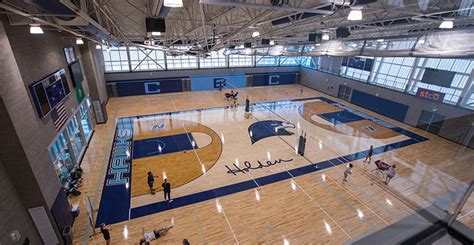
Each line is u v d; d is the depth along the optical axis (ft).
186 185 39.93
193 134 59.00
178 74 96.17
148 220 32.71
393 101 71.20
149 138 56.44
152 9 21.50
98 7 22.31
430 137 58.44
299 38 66.28
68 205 32.40
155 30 21.94
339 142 56.24
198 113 73.82
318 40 54.03
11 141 23.25
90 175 42.06
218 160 47.62
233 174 43.21
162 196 37.32
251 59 107.24
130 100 85.87
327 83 97.71
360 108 81.56
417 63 64.80
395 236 5.19
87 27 29.01
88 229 31.35
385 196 37.58
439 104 58.90
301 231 31.24
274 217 33.53
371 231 5.46
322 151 51.88
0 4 16.98
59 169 37.17
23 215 25.32
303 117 72.13
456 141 52.80
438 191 6.79
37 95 30.60
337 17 31.07
